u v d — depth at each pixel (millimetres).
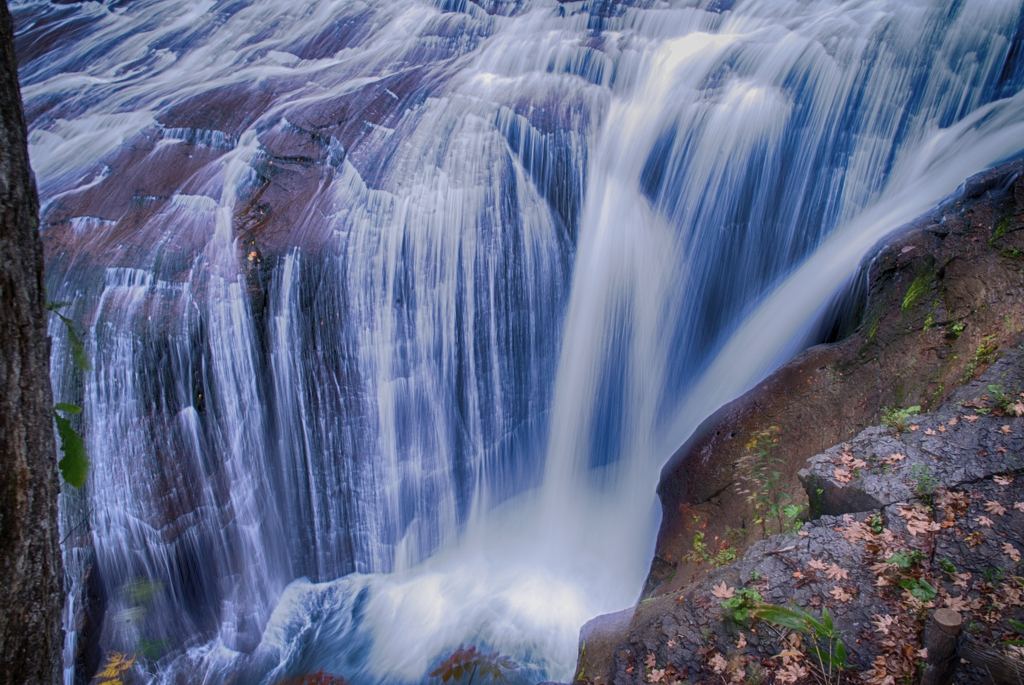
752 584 3838
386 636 6070
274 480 6254
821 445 5184
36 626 2152
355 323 6336
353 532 6672
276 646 6152
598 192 7234
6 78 1983
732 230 6871
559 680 5328
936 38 6312
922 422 4449
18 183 1994
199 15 11055
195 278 5945
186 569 5988
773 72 7016
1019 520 3732
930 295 5047
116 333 5660
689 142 7035
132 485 5766
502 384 7145
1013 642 3158
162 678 5820
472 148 7172
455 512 7180
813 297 6195
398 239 6457
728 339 6887
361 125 7547
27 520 2076
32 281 2051
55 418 2176
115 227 6453
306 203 6652
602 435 7363
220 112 7934
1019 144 5516
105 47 10258
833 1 7797
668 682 3477
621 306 7223
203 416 5848
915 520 3879
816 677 3283
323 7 10781
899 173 6238
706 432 5711
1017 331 4621
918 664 3213
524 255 6980
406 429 6703
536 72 8211
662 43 8172
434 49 9242
